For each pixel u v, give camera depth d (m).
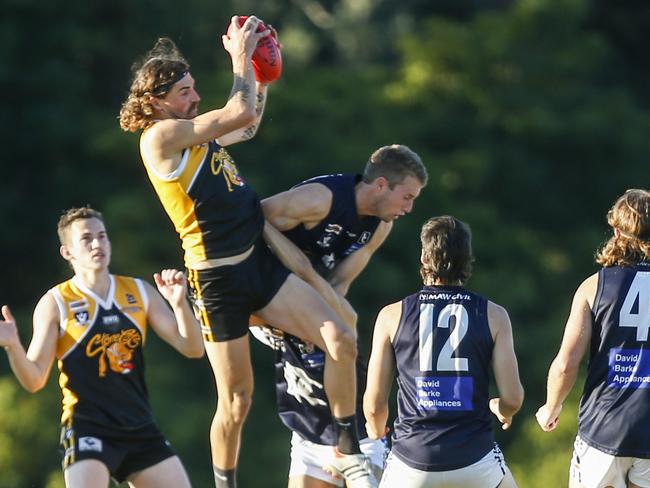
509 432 68.50
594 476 25.38
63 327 25.28
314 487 28.80
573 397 63.06
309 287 25.16
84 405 25.19
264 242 25.31
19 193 80.69
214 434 26.39
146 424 25.52
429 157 78.81
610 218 25.59
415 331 24.23
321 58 123.44
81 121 80.69
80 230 25.44
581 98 87.00
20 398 61.88
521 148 84.62
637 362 24.97
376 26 120.62
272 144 77.00
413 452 23.95
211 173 24.28
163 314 25.89
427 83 83.94
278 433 66.81
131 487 25.98
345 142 77.62
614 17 102.75
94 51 82.31
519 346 70.50
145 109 24.39
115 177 79.94
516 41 86.94
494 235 76.94
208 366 68.00
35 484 61.44
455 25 86.38
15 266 80.75
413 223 75.12
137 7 83.38
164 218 72.44
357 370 28.28
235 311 24.88
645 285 25.05
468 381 23.98
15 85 80.25
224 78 78.56
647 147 86.12
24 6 80.56
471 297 24.31
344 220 25.86
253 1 121.69
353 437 25.80
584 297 25.38
